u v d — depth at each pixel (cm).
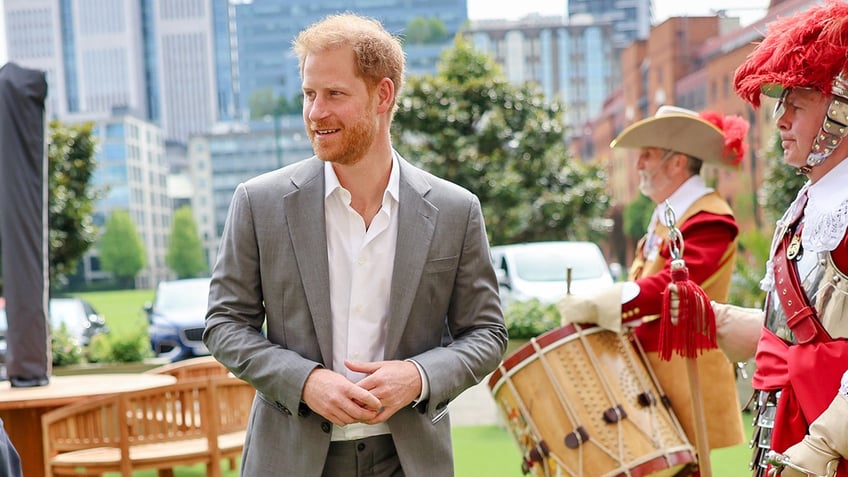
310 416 231
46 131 541
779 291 238
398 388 222
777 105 238
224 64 10544
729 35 2800
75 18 10412
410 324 237
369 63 225
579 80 7094
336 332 236
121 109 7456
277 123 3244
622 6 7750
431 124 2444
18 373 523
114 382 539
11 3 10338
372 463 238
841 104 226
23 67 527
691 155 376
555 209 2528
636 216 3825
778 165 1565
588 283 1138
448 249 240
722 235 362
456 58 2569
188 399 445
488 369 242
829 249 223
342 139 225
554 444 334
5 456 226
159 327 1299
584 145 5084
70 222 1909
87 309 1474
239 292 240
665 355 309
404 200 239
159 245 7606
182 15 10525
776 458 222
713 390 354
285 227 235
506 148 2538
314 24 233
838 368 222
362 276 236
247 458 241
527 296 1102
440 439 239
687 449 339
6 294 527
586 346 337
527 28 7075
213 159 7500
